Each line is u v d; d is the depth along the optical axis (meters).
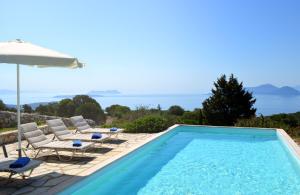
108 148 9.06
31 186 5.41
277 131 12.71
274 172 7.76
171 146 11.09
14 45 6.25
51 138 10.80
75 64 6.73
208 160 9.00
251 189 6.46
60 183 5.56
